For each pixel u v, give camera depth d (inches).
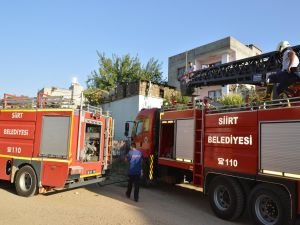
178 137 410.3
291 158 263.4
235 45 1015.6
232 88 844.6
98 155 417.1
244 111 312.0
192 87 565.0
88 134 398.3
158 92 1000.9
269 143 283.6
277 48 356.2
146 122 486.3
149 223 282.5
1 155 396.8
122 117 1010.1
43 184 366.0
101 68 1523.1
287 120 270.8
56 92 1158.3
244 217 325.7
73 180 371.2
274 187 273.0
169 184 506.3
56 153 365.4
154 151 466.9
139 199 389.7
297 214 258.1
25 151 381.1
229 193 313.3
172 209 346.3
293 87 326.0
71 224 269.7
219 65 502.9
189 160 384.8
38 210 313.0
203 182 354.0
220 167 331.3
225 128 331.6
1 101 418.6
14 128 392.8
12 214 294.7
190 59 1131.9
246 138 306.0
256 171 291.6
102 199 378.9
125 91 1035.9
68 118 367.6
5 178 392.8
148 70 1558.8
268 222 277.4
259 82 448.5
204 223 297.6
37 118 381.1
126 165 697.6
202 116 368.8
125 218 296.0
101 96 1177.4
